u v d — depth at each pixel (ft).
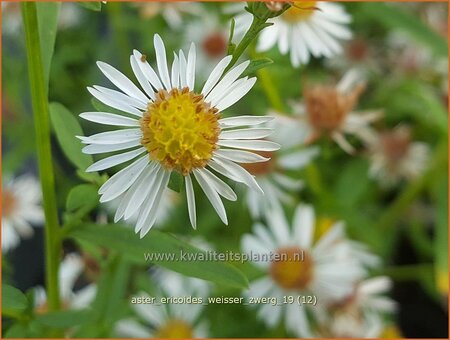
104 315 0.19
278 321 0.25
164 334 0.24
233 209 0.28
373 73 0.33
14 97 0.32
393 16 0.27
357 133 0.26
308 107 0.24
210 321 0.26
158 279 0.25
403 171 0.31
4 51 0.32
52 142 0.34
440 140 0.31
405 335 0.33
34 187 0.29
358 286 0.25
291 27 0.20
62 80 0.34
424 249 0.33
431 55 0.33
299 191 0.28
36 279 0.31
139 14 0.33
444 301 0.30
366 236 0.27
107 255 0.21
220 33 0.31
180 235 0.28
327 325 0.25
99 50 0.34
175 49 0.31
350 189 0.29
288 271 0.23
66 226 0.16
